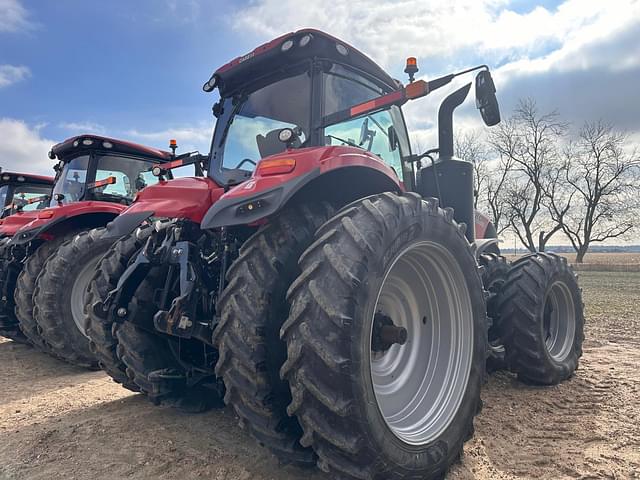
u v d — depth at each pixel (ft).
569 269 13.60
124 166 21.04
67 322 15.11
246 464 8.09
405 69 11.56
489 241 13.64
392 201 7.24
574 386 12.33
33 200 23.82
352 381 5.99
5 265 18.49
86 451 8.77
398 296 8.32
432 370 8.30
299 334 6.20
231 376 6.87
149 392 9.82
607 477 7.55
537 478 7.55
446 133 12.25
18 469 8.08
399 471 6.53
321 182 8.24
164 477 7.72
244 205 6.91
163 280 9.52
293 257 7.21
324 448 6.21
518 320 12.11
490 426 9.65
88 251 15.55
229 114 11.28
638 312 26.40
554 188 112.37
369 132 10.98
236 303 6.87
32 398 12.24
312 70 9.84
